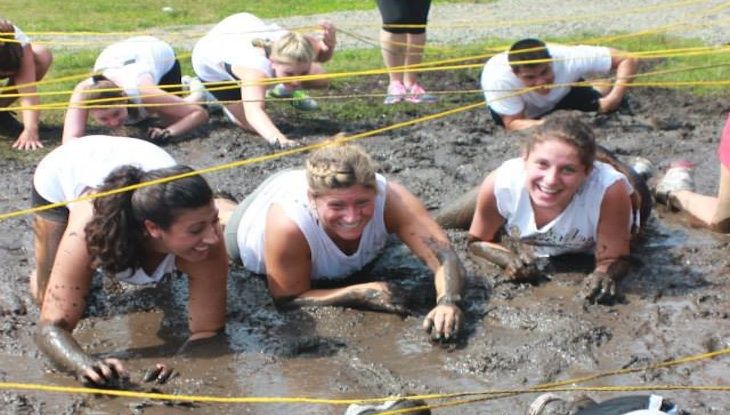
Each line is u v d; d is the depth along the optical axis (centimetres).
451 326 487
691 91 923
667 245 602
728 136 594
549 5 1522
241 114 837
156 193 445
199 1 1636
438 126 843
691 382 448
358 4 1590
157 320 525
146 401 443
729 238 612
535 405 408
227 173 736
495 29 1315
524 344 483
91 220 458
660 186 662
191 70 1059
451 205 616
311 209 512
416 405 406
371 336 496
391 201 527
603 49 840
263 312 525
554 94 831
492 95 820
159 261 480
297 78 696
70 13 1484
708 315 511
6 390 452
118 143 526
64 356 461
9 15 1452
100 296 550
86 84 777
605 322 505
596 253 557
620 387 438
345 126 855
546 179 525
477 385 451
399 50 909
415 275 561
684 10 1391
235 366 472
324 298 522
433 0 1608
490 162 748
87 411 437
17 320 524
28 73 818
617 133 809
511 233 567
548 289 543
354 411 403
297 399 413
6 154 793
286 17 1480
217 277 495
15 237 630
